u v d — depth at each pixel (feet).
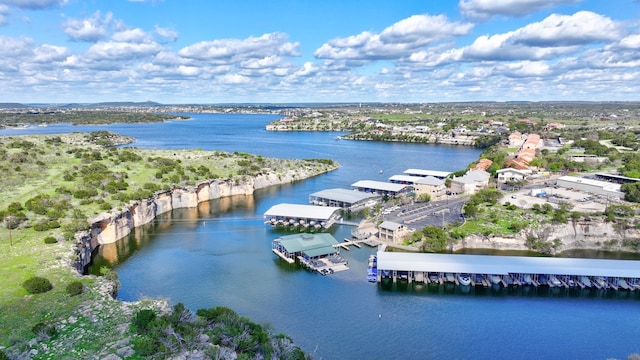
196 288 329.72
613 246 408.46
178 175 625.41
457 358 243.81
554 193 547.90
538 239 407.03
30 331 221.46
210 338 215.51
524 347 255.91
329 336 264.31
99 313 246.68
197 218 526.57
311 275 354.74
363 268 368.48
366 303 307.37
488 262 345.10
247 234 464.65
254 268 369.71
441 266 337.52
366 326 276.41
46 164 638.94
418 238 414.00
